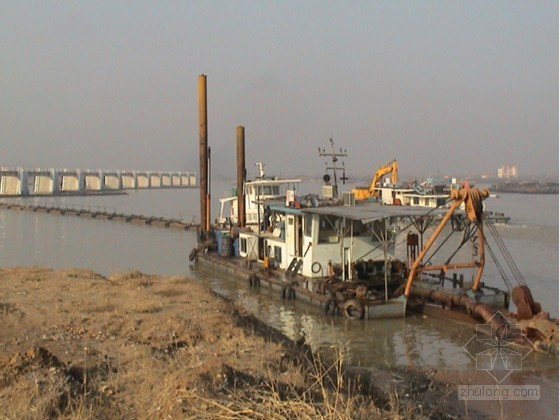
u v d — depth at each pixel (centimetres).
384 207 2559
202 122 3950
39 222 7700
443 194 5684
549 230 5816
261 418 739
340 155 3152
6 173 15638
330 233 2505
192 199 15750
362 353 1709
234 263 3180
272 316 2238
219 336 1277
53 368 945
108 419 799
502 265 3591
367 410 908
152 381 933
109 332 1267
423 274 2762
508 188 18912
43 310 1453
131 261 4166
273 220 3136
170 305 1564
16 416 767
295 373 1005
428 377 1432
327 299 2203
